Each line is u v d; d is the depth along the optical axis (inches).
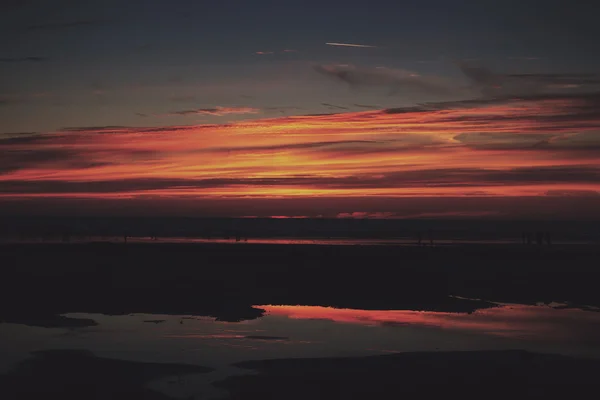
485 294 1000.9
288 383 514.0
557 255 1472.7
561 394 489.4
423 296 975.0
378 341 669.9
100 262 1326.3
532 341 668.7
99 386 506.3
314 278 1133.7
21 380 520.4
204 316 812.0
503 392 494.0
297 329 731.4
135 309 856.9
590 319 800.9
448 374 539.5
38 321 770.2
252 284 1071.0
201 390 497.0
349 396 485.1
